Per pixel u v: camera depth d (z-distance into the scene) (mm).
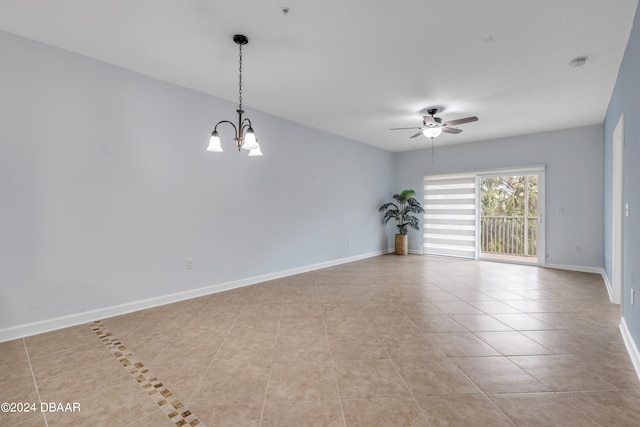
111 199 3100
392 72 3215
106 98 3055
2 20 2383
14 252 2580
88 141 2951
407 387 1868
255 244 4422
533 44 2654
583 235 5211
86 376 2008
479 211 6348
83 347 2422
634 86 2355
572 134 5277
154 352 2338
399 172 7418
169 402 1742
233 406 1703
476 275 4918
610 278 3998
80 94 2900
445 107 4246
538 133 5586
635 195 2332
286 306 3402
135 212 3266
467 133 5676
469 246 6449
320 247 5484
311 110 4418
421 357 2240
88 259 2963
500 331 2691
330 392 1826
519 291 3975
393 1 2127
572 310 3227
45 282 2730
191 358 2244
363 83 3494
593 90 3633
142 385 1906
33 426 1549
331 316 3086
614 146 3533
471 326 2809
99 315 3025
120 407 1697
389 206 7223
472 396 1775
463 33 2504
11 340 2543
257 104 4191
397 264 5875
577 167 5242
